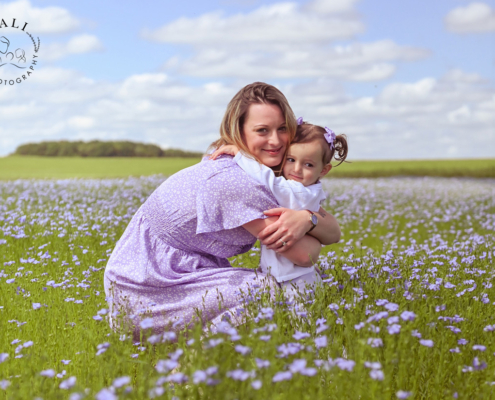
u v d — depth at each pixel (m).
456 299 3.66
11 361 3.04
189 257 3.60
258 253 5.99
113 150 52.03
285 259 3.53
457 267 4.65
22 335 3.59
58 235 6.68
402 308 3.21
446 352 2.86
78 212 9.14
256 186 3.35
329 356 2.93
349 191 17.38
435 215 12.51
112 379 2.61
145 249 3.56
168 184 3.56
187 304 3.41
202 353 2.57
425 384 2.84
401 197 16.84
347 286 3.65
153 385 2.24
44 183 15.40
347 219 11.24
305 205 3.47
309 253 3.49
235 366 2.66
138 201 11.31
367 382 2.58
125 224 8.10
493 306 3.80
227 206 3.38
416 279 4.05
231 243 3.55
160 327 3.41
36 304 3.65
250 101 3.47
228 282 3.45
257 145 3.49
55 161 43.09
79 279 4.95
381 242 8.95
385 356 2.72
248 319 3.18
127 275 3.51
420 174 34.19
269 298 3.28
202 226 3.37
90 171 33.06
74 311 3.97
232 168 3.41
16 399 2.39
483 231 10.05
